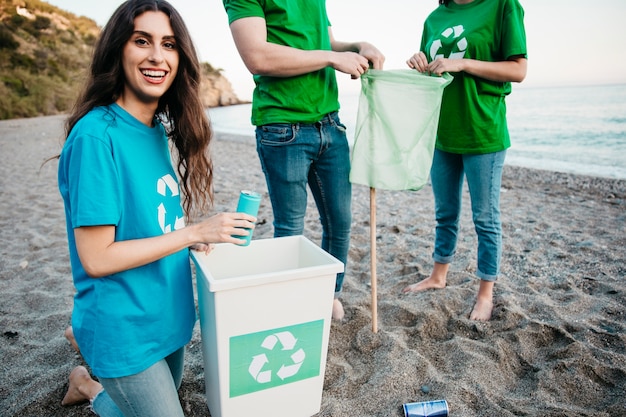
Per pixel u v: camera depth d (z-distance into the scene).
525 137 12.83
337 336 2.29
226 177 6.99
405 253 3.42
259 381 1.57
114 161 1.29
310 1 1.99
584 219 4.30
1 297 2.83
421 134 2.08
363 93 2.07
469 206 4.90
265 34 1.87
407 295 2.71
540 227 4.04
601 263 3.12
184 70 1.50
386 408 1.77
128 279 1.34
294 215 2.13
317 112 2.01
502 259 3.29
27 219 4.57
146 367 1.38
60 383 1.95
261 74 1.89
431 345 2.20
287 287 1.48
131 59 1.33
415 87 2.02
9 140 12.98
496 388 1.90
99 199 1.23
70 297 2.81
